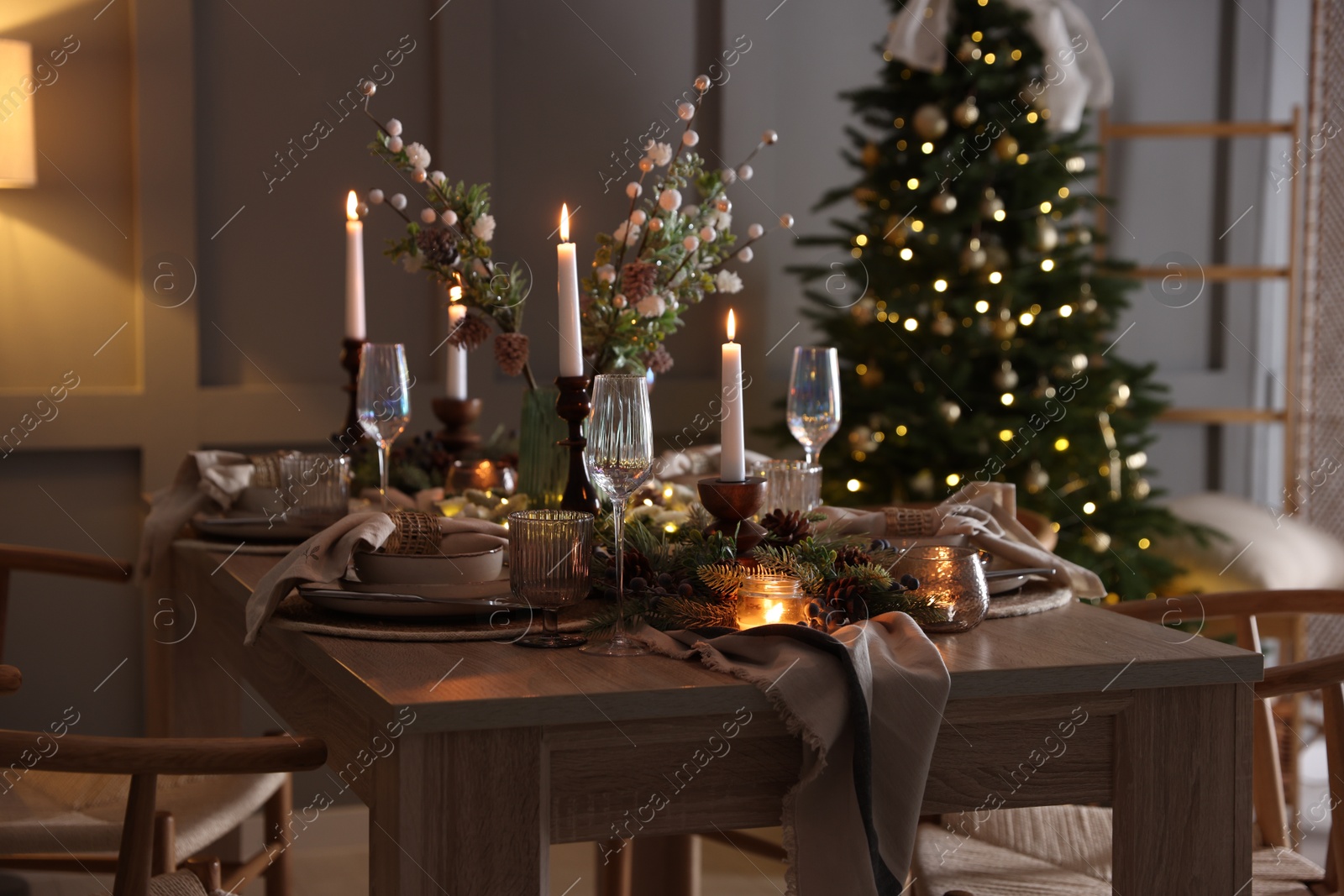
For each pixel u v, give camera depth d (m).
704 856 3.13
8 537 2.99
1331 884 1.58
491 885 1.17
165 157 2.99
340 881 2.97
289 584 1.42
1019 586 1.64
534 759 1.18
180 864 1.67
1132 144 4.00
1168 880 1.36
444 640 1.38
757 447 3.58
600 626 1.39
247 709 3.17
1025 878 1.60
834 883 1.22
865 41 3.65
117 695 3.10
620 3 3.37
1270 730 1.75
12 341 2.96
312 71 3.13
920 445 3.19
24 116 2.78
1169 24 3.98
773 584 1.37
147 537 1.97
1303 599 1.79
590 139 3.37
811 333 3.63
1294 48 4.06
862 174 3.66
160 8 2.96
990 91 3.26
